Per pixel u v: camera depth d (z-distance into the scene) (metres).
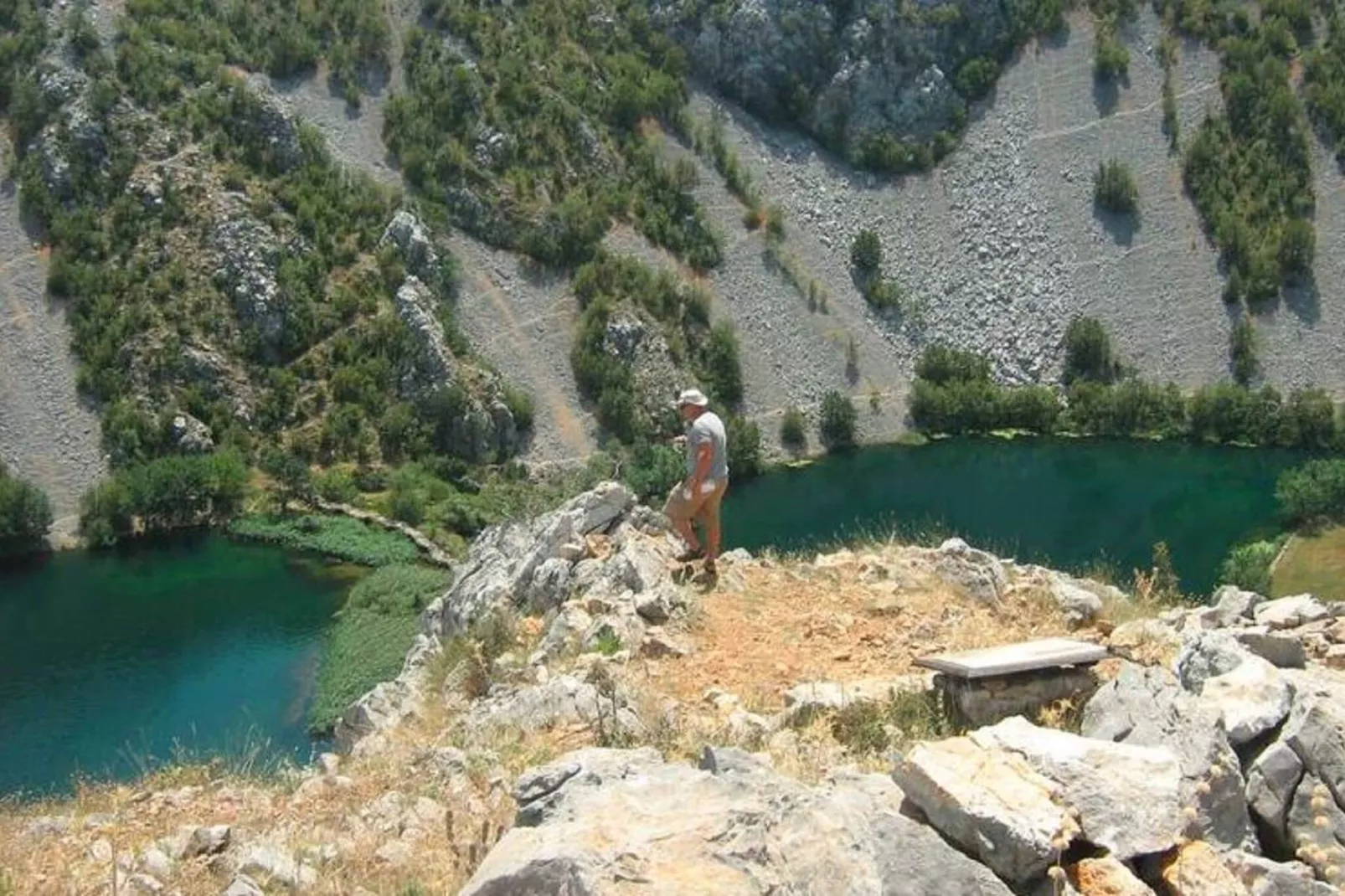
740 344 142.38
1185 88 164.12
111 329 123.81
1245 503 115.94
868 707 21.75
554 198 145.00
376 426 123.75
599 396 131.50
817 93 164.38
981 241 157.62
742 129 162.38
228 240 128.88
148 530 110.25
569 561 32.31
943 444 137.50
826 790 15.57
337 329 128.62
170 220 129.88
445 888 17.11
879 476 127.62
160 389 122.31
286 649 85.75
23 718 75.38
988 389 141.50
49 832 21.75
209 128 136.12
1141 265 153.50
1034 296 153.38
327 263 132.00
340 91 145.88
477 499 115.31
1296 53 163.50
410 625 86.06
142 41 139.12
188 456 117.31
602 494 33.78
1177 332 148.25
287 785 24.23
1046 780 15.12
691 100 162.62
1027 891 14.10
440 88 146.25
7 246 128.25
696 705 23.70
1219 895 14.09
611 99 155.25
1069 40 169.88
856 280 152.88
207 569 102.50
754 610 27.91
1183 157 159.38
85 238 127.94
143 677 81.31
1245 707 17.27
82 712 76.06
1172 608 29.58
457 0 154.25
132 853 19.92
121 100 134.62
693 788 15.02
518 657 29.09
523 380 131.38
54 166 130.25
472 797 20.81
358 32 149.50
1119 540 107.81
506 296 137.75
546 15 159.12
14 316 124.31
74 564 104.44
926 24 165.12
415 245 134.12
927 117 164.25
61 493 114.81
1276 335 146.12
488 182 143.00
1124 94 165.12
